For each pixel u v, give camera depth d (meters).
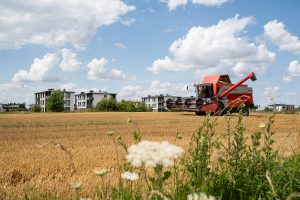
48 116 35.00
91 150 10.01
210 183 4.07
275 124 22.28
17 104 150.88
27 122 24.38
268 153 4.64
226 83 32.56
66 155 9.06
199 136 4.55
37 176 6.82
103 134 15.27
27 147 10.78
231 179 4.17
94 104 163.25
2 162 7.99
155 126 20.45
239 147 4.63
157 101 177.12
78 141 12.48
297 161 5.18
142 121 25.05
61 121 25.55
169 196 3.77
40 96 170.50
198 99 32.47
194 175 3.97
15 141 12.46
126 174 2.69
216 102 31.33
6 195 5.25
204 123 4.70
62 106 108.25
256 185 4.14
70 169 7.39
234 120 21.25
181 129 18.25
